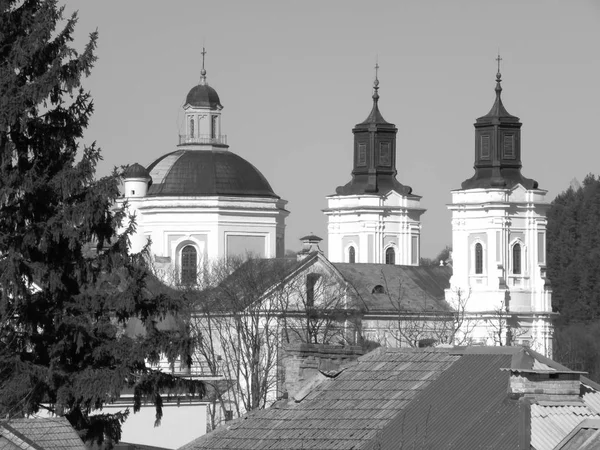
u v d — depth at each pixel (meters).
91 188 93.12
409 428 56.22
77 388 89.19
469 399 57.03
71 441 60.38
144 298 97.94
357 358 65.31
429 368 61.19
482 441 53.91
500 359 59.91
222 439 60.97
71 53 94.19
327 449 56.78
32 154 94.75
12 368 87.44
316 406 60.78
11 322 91.38
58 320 91.75
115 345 93.44
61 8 94.88
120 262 95.25
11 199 92.94
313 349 65.75
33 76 94.50
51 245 93.81
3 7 94.88
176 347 94.88
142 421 106.00
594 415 55.25
